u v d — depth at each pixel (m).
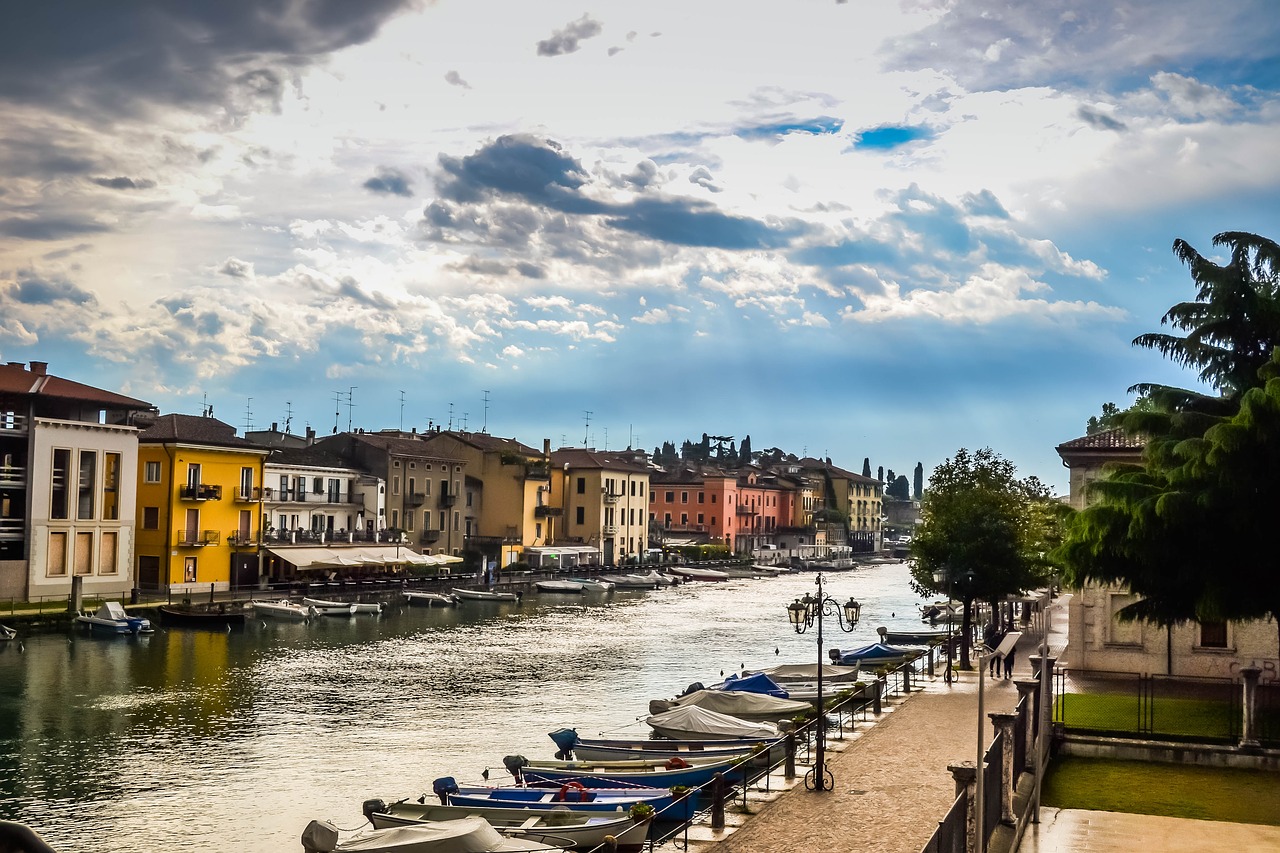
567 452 143.50
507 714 44.25
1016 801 22.75
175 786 32.34
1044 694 26.52
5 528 69.62
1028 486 58.88
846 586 131.00
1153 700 34.69
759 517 186.00
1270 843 21.33
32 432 70.44
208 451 83.88
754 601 104.56
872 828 24.41
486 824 21.72
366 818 29.02
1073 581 32.41
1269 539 28.30
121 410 77.44
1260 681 41.19
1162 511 28.36
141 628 65.88
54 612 65.75
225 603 75.62
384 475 106.81
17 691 47.22
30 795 31.17
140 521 81.88
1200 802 24.73
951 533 54.53
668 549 153.62
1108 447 46.25
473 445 125.12
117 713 43.00
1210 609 29.20
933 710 40.81
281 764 35.19
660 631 77.00
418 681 52.56
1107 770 28.08
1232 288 34.56
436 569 107.19
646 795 27.50
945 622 85.81
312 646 64.50
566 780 28.83
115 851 26.39
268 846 26.83
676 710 36.31
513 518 124.00
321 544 93.94
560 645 67.81
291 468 95.25
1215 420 31.45
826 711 39.66
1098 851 20.84
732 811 26.09
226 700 46.28
